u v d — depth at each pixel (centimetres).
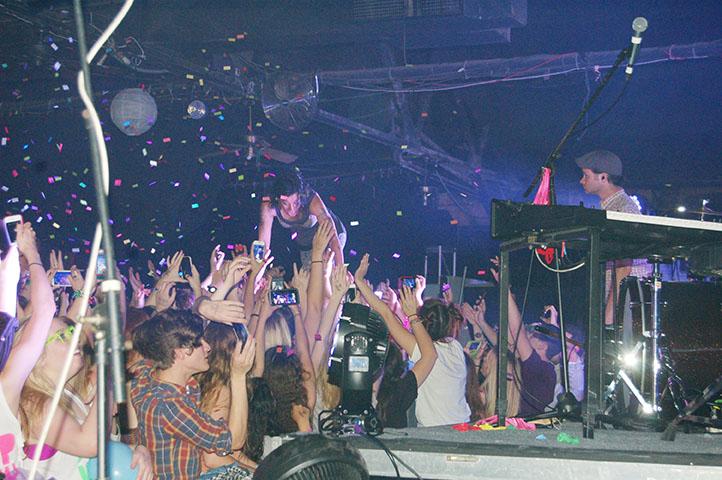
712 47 825
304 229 634
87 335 328
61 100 977
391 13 807
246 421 332
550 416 298
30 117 1033
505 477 222
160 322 318
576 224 254
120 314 160
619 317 366
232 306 363
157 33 860
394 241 1373
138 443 313
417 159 1203
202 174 1092
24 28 797
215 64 938
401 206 1366
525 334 503
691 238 285
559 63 868
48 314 283
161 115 1050
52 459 292
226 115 1048
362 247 1373
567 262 336
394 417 368
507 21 809
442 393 410
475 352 564
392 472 231
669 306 332
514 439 247
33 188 1030
